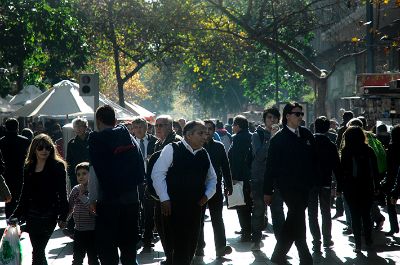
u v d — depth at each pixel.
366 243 15.41
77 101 28.73
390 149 17.02
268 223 20.16
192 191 11.00
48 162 11.66
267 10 48.50
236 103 95.31
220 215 14.96
